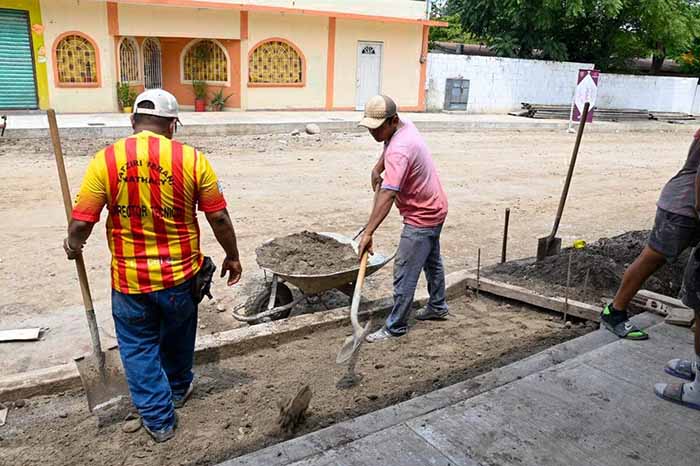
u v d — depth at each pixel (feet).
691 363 13.10
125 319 11.43
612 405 12.05
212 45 66.90
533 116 79.20
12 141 46.01
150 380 11.60
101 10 57.93
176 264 11.30
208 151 46.60
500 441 10.85
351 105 74.28
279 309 16.90
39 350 15.62
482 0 90.48
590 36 95.20
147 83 66.69
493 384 12.85
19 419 12.44
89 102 59.67
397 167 14.51
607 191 39.22
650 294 17.01
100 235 24.84
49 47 56.80
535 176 43.19
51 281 20.07
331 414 12.68
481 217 30.89
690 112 98.73
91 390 12.57
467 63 80.38
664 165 51.62
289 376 14.34
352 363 14.43
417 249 15.71
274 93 69.36
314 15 67.51
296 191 34.73
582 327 17.35
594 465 10.31
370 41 73.05
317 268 17.03
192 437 11.91
